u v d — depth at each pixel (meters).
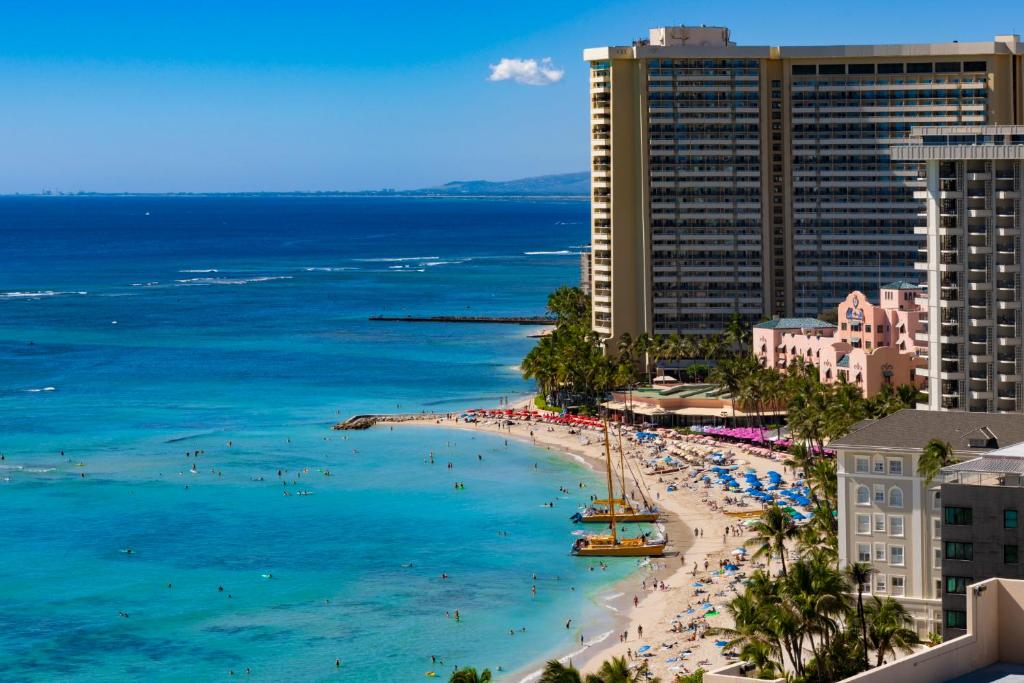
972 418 170.62
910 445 168.62
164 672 184.62
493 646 193.50
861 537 173.25
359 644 194.62
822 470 192.62
